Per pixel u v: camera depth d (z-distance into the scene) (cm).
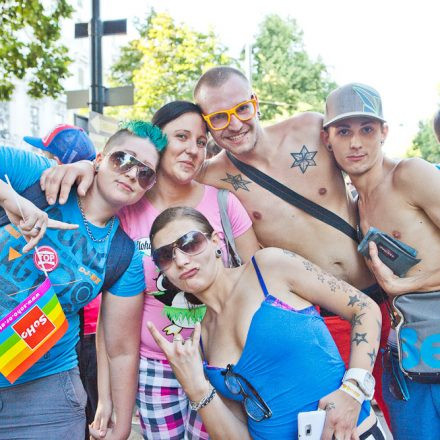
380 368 302
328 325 310
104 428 274
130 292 251
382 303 299
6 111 2112
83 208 230
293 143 299
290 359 209
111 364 268
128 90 692
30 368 221
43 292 209
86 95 707
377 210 262
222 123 278
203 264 219
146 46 1781
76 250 224
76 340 245
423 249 249
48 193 221
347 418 205
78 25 696
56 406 228
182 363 208
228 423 215
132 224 277
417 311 248
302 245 300
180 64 1778
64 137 273
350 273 297
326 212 294
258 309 212
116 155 228
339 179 300
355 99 256
